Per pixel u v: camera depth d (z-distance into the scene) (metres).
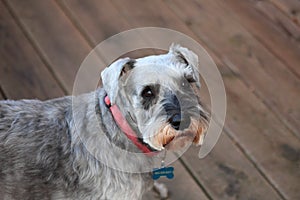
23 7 4.53
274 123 3.77
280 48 4.27
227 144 3.64
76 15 4.47
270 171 3.53
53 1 4.58
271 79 4.05
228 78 4.04
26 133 2.85
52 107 2.96
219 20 4.46
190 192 3.43
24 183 2.86
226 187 3.45
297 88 4.00
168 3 4.58
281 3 4.61
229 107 3.84
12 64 4.11
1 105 2.94
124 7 4.54
